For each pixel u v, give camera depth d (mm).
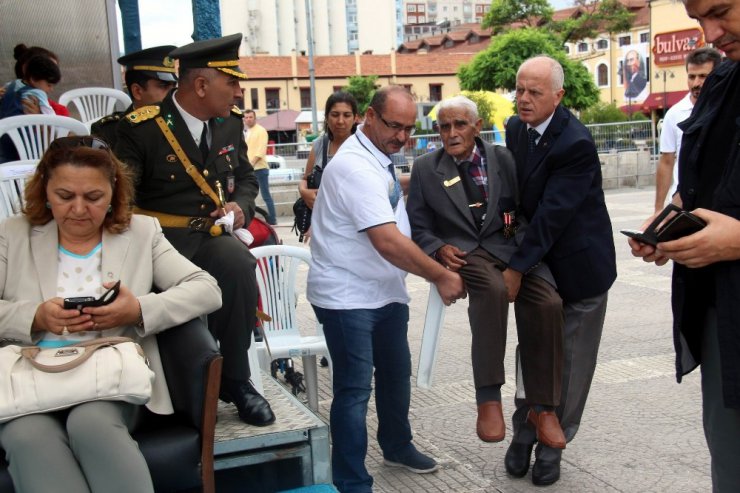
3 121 4738
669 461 4281
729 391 2459
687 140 2723
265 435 3283
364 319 3773
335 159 3775
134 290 3123
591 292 3982
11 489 2734
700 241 2404
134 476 2650
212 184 3654
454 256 3893
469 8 163875
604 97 57250
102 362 2791
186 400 2969
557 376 3891
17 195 3990
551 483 4062
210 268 3480
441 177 4012
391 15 105250
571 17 38812
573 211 3818
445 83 67312
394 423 4230
